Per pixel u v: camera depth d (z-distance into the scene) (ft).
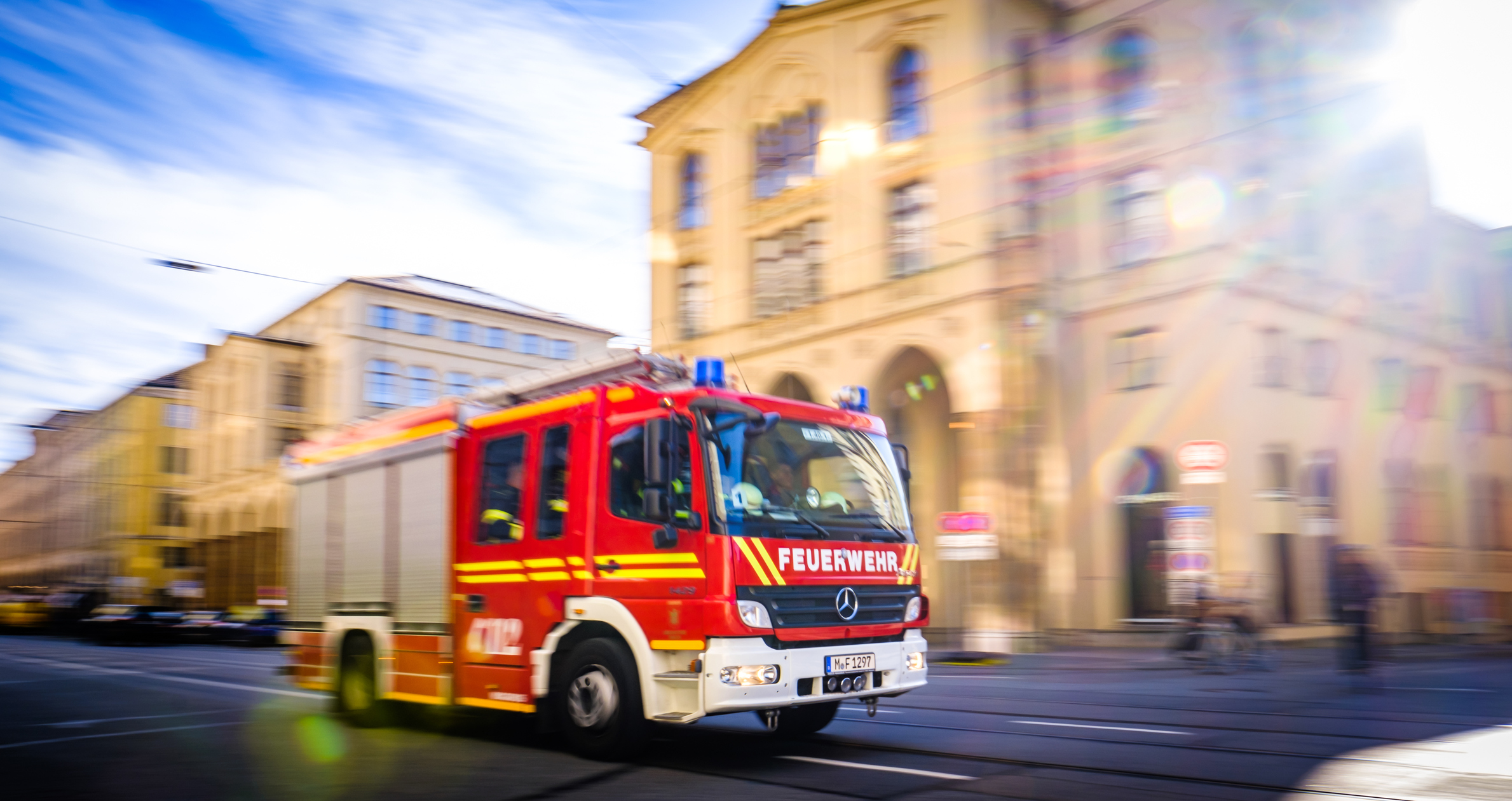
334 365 168.66
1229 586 67.05
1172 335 74.95
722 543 23.25
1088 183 80.64
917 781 21.66
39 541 272.31
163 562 202.59
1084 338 79.51
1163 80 78.23
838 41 86.17
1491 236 110.52
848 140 84.79
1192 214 75.36
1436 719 31.04
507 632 27.61
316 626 35.78
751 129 92.17
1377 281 90.27
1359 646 45.65
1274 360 76.48
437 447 30.96
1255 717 31.89
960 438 76.48
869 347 81.92
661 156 100.63
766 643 23.40
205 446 200.44
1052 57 82.38
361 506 34.32
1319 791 20.24
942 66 79.36
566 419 27.17
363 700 32.94
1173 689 42.27
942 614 84.12
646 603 24.18
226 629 111.75
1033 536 73.26
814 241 87.51
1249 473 71.97
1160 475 75.15
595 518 25.72
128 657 82.17
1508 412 109.91
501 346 179.93
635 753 24.68
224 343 192.85
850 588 25.29
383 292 168.86
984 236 75.51
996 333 74.33
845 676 24.77
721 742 27.66
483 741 29.30
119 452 211.41
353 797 21.50
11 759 27.40
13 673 61.36
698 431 24.03
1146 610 75.00
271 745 29.07
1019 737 27.63
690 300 97.96
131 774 24.71
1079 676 50.96
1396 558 86.89
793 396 90.27
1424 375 95.55
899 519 27.66
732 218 93.50
